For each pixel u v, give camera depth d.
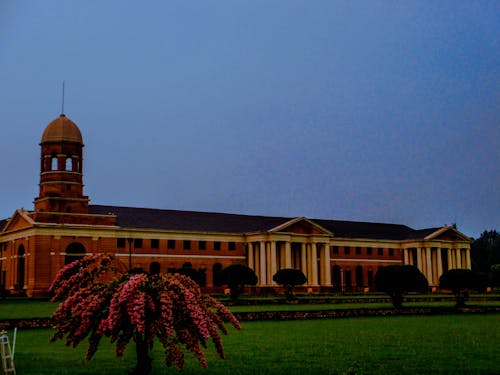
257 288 91.62
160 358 22.61
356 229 113.44
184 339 16.62
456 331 32.31
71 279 17.75
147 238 87.50
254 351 24.27
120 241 85.38
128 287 15.89
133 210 91.88
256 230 98.56
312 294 83.88
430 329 33.56
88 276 17.92
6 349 20.05
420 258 111.31
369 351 24.12
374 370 19.84
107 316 16.95
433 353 23.48
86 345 26.75
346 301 63.84
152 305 16.25
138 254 86.31
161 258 88.31
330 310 42.66
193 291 17.42
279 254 97.38
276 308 51.69
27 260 79.00
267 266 94.75
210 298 17.89
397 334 30.73
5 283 85.81
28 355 23.55
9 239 84.94
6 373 18.92
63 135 80.88
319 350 24.50
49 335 30.78
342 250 107.12
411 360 21.78
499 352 23.72
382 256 111.56
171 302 16.22
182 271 66.25
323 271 100.94
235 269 64.75
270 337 29.41
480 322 38.72
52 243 78.50
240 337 29.45
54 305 58.25
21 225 81.94
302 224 99.69
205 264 92.38
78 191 81.56
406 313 45.97
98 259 18.27
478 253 172.75
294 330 33.06
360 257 108.94
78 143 81.69
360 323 37.91
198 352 16.55
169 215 94.50
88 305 16.66
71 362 21.83
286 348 25.19
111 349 25.33
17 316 42.56
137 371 17.66
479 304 60.38
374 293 87.81
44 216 78.69
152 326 16.31
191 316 16.23
